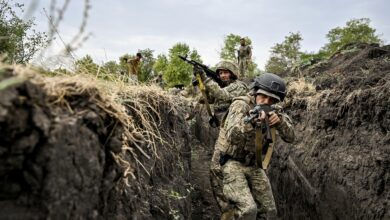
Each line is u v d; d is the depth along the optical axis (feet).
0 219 3.76
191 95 24.48
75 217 4.62
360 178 11.19
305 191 14.75
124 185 6.73
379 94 11.03
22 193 4.00
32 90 4.11
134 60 18.11
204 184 20.36
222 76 15.56
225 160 11.94
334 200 12.45
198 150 27.61
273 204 11.79
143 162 9.37
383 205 9.94
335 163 12.73
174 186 12.15
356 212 11.05
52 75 5.62
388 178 10.10
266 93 11.25
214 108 15.10
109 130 5.64
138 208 7.66
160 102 12.85
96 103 5.44
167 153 12.54
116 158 5.76
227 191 11.37
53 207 4.15
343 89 13.88
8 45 9.37
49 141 4.08
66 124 4.43
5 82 3.75
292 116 18.33
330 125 14.17
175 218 10.35
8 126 3.69
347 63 22.94
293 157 16.43
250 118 10.55
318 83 19.42
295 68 31.78
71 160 4.47
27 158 4.00
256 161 11.48
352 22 106.93
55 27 5.17
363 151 11.44
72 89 5.13
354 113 12.40
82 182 4.70
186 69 73.46
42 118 4.09
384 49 21.91
